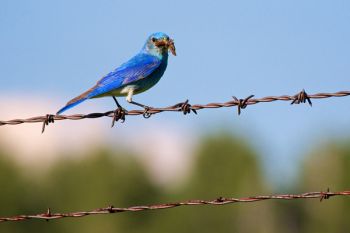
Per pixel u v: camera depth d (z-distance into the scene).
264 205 30.55
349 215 29.44
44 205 33.47
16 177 33.34
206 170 31.75
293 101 11.60
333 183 28.88
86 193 32.94
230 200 10.90
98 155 33.22
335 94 11.51
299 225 29.86
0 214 33.25
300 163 29.17
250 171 31.03
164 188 32.88
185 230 32.09
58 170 33.56
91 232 32.72
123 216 32.66
